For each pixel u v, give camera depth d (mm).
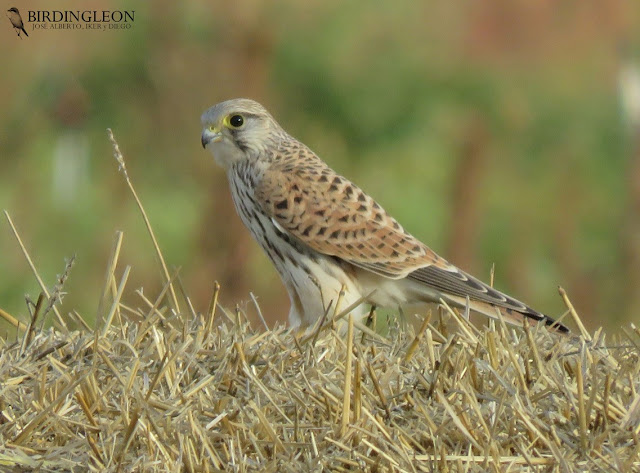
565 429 5750
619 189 16000
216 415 5844
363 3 15656
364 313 9523
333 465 5406
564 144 16078
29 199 15023
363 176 15898
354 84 15578
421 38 15703
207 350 6543
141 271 14273
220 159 9742
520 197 16219
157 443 5418
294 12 15469
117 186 15305
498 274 15898
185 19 15523
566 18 15641
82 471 5434
